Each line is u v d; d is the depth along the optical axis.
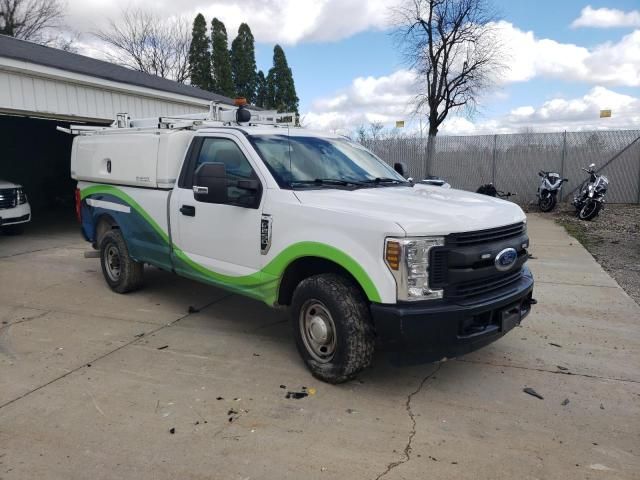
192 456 3.04
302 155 4.72
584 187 14.07
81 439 3.20
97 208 6.55
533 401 3.74
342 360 3.79
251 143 4.56
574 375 4.18
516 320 3.96
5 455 3.03
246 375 4.14
